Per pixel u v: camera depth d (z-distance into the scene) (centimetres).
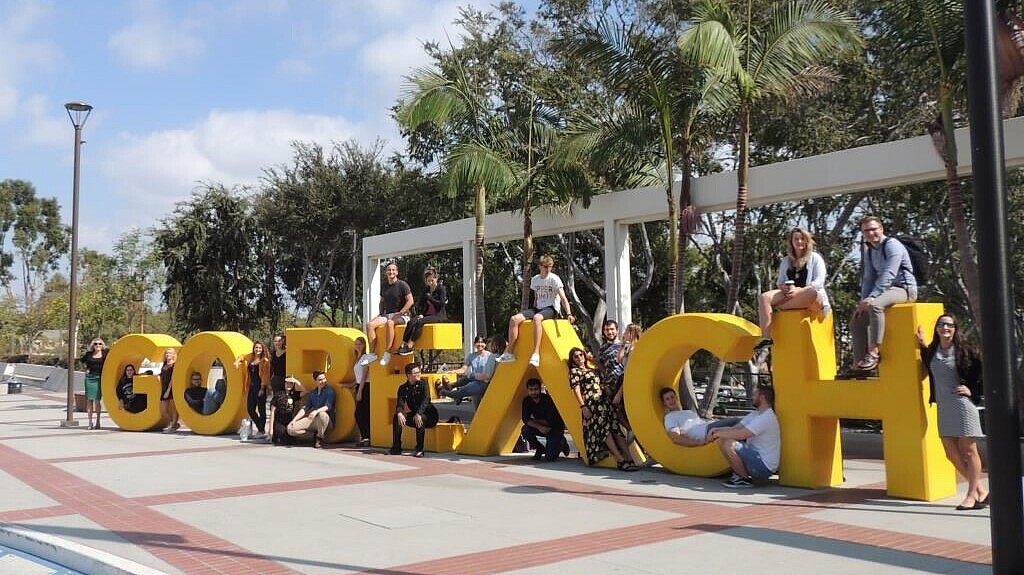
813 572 627
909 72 1928
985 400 493
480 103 1986
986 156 495
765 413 1017
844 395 961
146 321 4716
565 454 1338
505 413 1326
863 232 958
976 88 499
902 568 632
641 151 1625
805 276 1012
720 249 2716
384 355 1465
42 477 1172
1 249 7369
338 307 4738
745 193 1480
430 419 1418
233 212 4094
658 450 1123
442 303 1465
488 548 723
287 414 1559
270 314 4294
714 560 667
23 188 7556
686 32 1326
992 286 491
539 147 2034
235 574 654
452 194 1903
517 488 1040
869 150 1370
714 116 1700
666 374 1159
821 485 1002
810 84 1590
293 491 1038
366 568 664
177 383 1773
